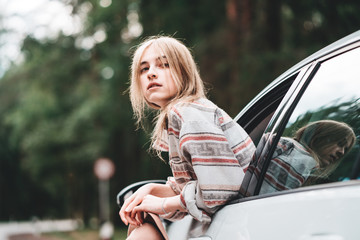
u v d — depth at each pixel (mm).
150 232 1786
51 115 22562
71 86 20078
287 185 1504
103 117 19359
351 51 1485
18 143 26953
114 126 20031
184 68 1901
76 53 19719
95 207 28891
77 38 19547
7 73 25312
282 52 10984
